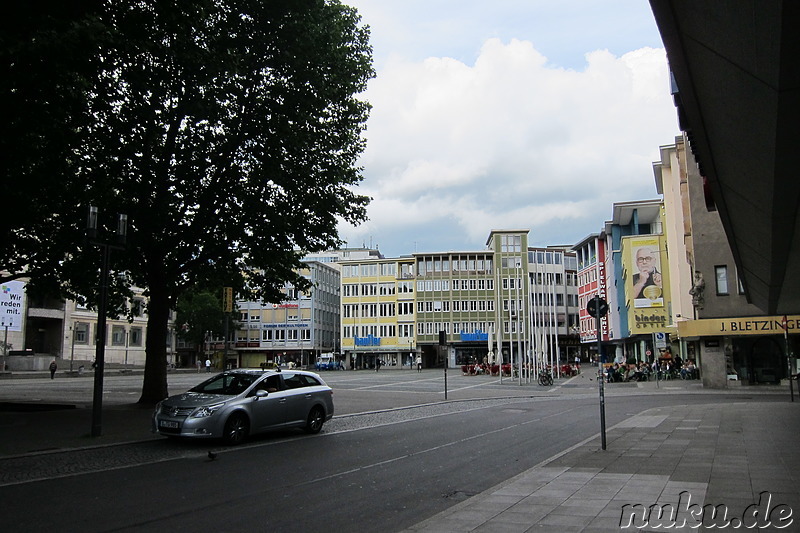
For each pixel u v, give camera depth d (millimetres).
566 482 9547
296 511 8125
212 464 12023
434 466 11734
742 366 40125
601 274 77562
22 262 22859
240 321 96812
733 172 12430
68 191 19656
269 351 107438
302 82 22578
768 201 13156
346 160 25625
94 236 15852
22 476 10734
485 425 19297
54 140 16000
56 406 22719
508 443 15008
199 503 8609
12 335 70375
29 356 64312
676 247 56875
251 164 23406
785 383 38656
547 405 27734
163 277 23516
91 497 9016
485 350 98125
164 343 23953
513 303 97250
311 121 22844
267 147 22453
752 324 39062
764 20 6426
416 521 7590
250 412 15141
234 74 20297
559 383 49375
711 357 40062
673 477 9859
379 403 28125
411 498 8922
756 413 21422
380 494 9195
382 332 102438
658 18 7898
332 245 25688
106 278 16203
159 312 23656
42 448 13758
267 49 22375
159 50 17750
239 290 26531
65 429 17047
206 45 20859
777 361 39406
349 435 16891
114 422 18656
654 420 19688
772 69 7449
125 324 87375
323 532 7098
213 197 23031
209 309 90812
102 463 12133
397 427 18891
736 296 39844
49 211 20234
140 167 21266
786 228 14914
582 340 89625
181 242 23531
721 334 39562
